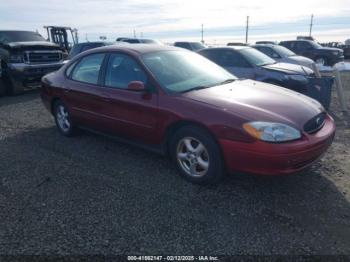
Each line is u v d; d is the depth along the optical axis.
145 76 3.87
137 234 2.69
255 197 3.25
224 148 3.18
